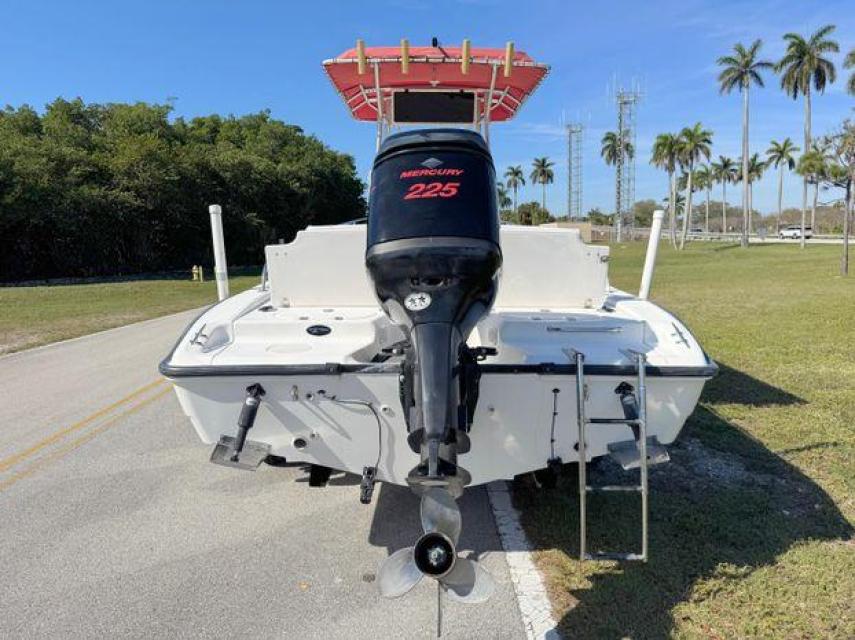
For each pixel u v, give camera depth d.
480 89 5.08
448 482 2.20
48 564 3.36
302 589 3.09
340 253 4.01
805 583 2.97
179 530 3.71
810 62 47.59
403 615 2.86
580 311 3.95
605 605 2.85
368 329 3.52
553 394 3.04
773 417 5.38
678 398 3.07
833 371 7.04
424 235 2.71
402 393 2.77
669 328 3.45
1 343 10.59
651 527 3.51
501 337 3.46
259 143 48.16
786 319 11.02
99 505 4.07
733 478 4.16
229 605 2.96
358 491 4.20
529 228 4.02
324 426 3.09
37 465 4.78
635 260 34.81
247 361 3.09
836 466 4.33
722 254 40.12
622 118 71.56
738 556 3.21
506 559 3.26
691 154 52.34
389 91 5.13
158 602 3.00
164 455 4.96
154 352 9.48
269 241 43.38
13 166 27.83
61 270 31.28
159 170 33.38
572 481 4.14
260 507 3.99
